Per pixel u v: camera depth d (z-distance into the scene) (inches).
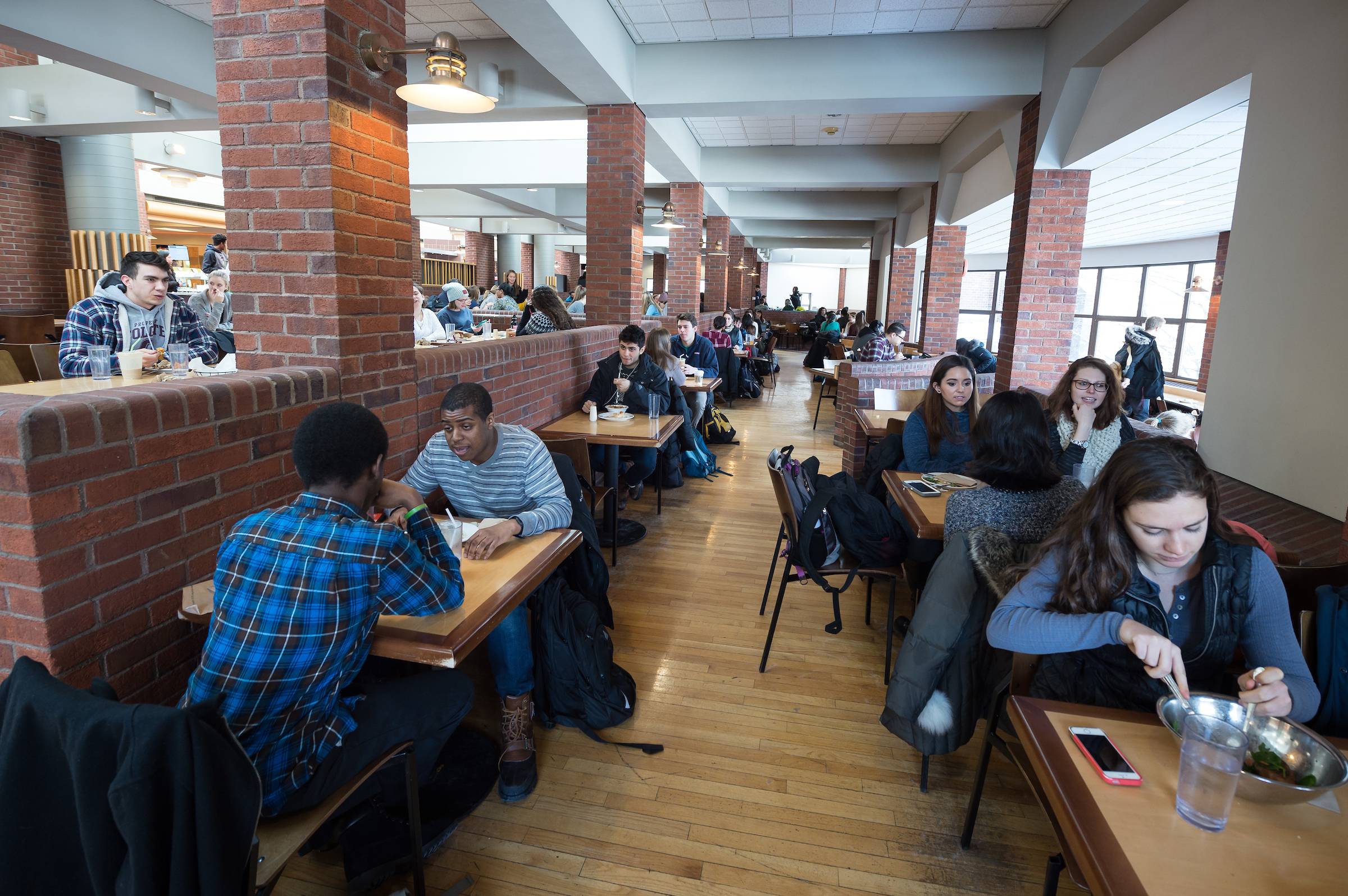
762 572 163.2
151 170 419.8
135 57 227.3
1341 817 45.3
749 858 79.8
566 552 91.3
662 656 124.1
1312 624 66.7
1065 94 216.1
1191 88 160.1
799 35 239.9
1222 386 135.1
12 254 319.3
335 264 101.9
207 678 56.9
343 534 58.2
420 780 78.7
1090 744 52.1
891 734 101.1
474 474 102.5
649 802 88.3
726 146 410.6
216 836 42.9
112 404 69.4
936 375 136.6
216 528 83.0
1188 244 492.4
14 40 207.9
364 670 89.2
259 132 101.7
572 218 619.8
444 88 113.0
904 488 119.1
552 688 101.0
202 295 197.2
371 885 74.0
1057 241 241.9
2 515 63.3
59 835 44.6
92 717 42.1
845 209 551.8
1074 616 60.4
